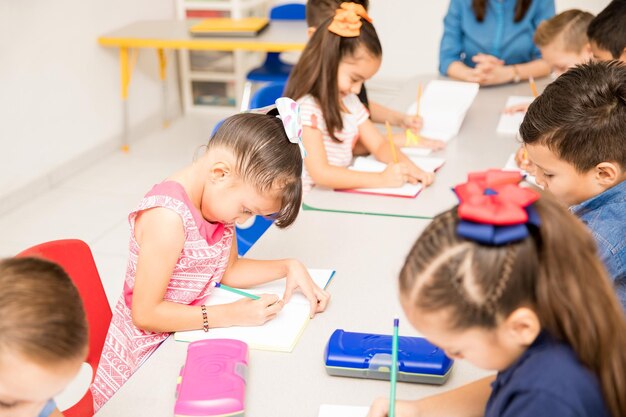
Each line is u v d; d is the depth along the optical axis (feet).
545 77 9.12
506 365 2.52
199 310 3.90
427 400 3.12
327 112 6.00
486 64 8.89
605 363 2.34
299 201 3.98
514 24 9.40
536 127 4.14
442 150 6.70
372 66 5.94
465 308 2.33
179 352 3.70
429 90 8.39
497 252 2.29
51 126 11.32
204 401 3.12
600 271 2.34
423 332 2.51
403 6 15.40
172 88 14.88
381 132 7.34
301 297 4.14
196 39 11.74
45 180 11.26
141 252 3.95
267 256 4.66
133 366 4.18
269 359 3.60
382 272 4.43
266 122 3.77
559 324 2.33
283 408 3.23
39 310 2.29
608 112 3.90
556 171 4.18
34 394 2.38
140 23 13.10
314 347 3.69
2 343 2.25
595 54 5.57
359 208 5.42
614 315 2.33
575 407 2.30
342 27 5.79
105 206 10.72
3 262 2.42
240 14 13.71
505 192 2.35
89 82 12.14
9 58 10.29
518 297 2.30
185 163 12.46
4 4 10.09
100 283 4.41
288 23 12.87
